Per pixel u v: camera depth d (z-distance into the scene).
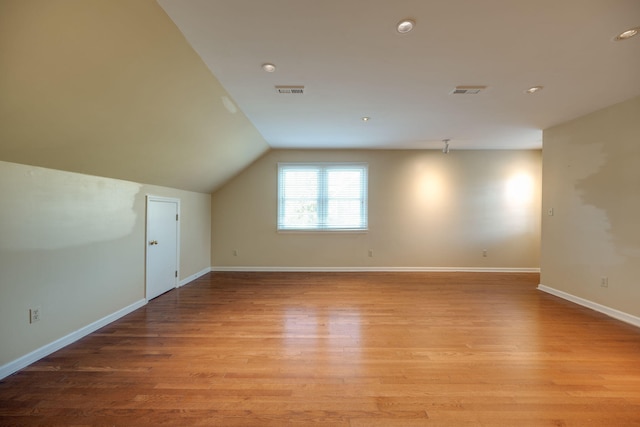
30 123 1.75
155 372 1.94
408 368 2.00
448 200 5.25
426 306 3.32
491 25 1.74
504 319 2.93
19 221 1.96
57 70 1.57
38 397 1.67
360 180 5.25
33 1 1.27
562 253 3.65
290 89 2.67
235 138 3.86
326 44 1.96
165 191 3.85
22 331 1.98
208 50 2.03
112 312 2.88
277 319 2.92
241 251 5.27
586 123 3.34
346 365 2.04
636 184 2.80
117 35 1.61
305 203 5.27
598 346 2.33
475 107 3.13
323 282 4.45
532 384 1.82
